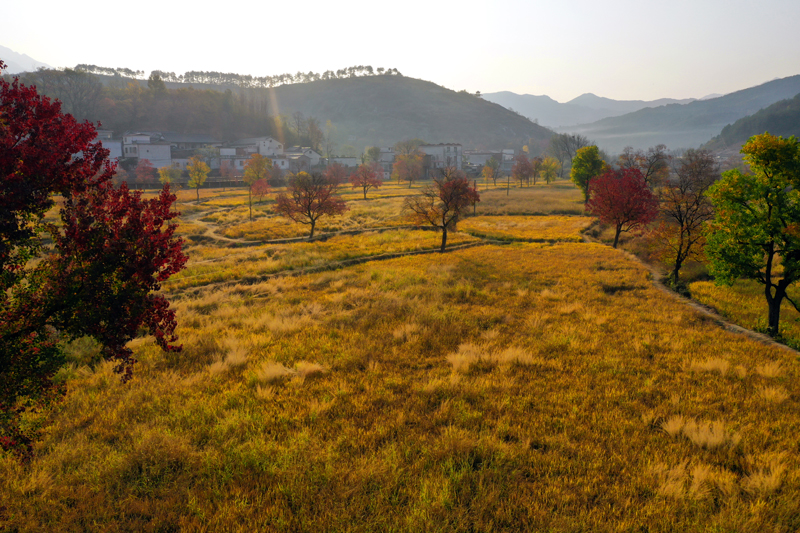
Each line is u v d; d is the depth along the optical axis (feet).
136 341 51.01
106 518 21.77
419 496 22.63
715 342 49.96
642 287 81.46
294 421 31.55
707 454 26.53
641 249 127.13
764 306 68.13
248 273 101.81
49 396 19.27
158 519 21.53
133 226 18.93
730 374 39.78
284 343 50.70
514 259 113.60
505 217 219.61
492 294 74.43
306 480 24.17
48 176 17.39
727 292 76.48
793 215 53.98
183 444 27.76
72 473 25.79
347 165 561.02
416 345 48.91
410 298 72.08
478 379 38.63
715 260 60.39
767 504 21.48
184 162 463.01
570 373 40.57
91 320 18.22
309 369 40.91
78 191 18.65
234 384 38.68
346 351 46.75
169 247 20.45
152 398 36.27
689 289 79.87
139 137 446.60
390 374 40.70
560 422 30.89
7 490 23.82
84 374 41.65
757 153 54.65
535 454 26.73
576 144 586.45
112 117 613.52
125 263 18.44
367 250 133.49
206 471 25.52
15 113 16.94
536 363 42.78
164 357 45.80
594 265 102.73
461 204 133.90
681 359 44.34
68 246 18.69
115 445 28.89
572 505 21.74
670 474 24.22
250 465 26.14
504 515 21.17
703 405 33.32
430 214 139.95
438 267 100.83
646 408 33.14
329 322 59.52
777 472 23.56
